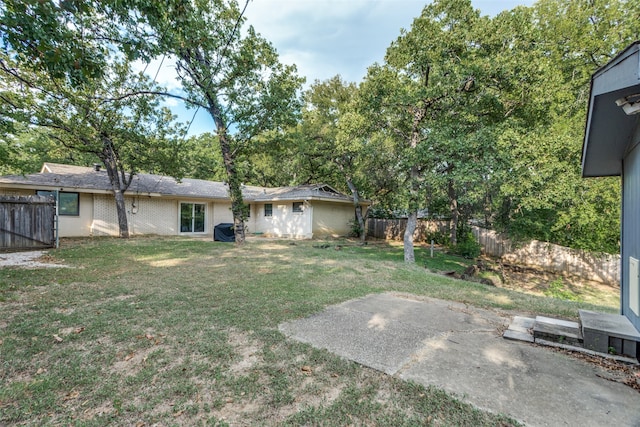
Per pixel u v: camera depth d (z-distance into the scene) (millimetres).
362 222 17531
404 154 10922
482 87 9375
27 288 5113
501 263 13719
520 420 2062
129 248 10094
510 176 9094
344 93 18766
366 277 6992
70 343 3131
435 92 9430
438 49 9797
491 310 4684
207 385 2436
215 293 5141
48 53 3463
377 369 2730
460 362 2893
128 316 3922
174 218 16172
